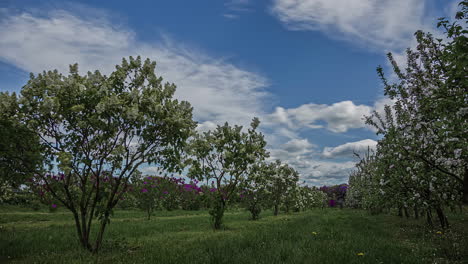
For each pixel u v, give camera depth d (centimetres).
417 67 739
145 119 614
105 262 486
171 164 686
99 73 654
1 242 670
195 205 2269
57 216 1453
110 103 574
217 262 426
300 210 2298
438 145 682
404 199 918
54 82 592
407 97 797
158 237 766
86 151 607
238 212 2061
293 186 1864
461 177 724
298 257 441
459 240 657
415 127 731
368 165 1565
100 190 605
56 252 588
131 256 516
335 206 3531
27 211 1738
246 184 1091
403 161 846
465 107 488
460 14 476
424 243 644
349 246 533
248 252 482
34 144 577
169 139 649
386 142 907
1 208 1728
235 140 1103
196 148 1034
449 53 453
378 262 436
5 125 546
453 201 791
